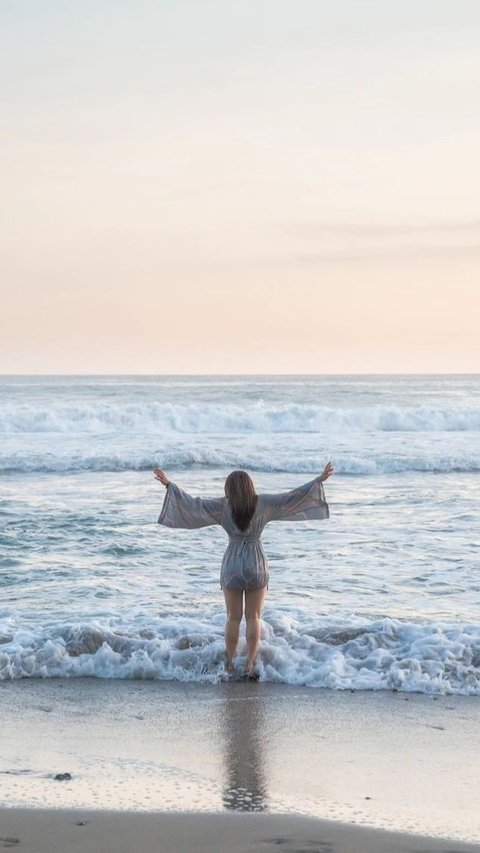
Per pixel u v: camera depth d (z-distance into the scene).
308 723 6.07
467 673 7.03
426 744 5.68
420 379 105.19
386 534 14.30
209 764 5.29
